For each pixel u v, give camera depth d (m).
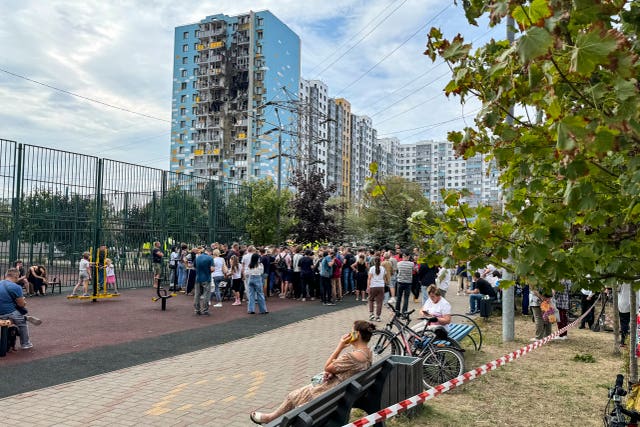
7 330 8.55
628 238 2.93
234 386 7.02
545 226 2.76
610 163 2.78
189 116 108.88
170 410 5.98
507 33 8.30
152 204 21.19
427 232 3.23
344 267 20.23
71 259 20.23
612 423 4.01
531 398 6.71
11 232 16.27
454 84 2.86
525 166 2.90
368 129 159.00
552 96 2.01
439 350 7.21
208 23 106.56
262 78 103.19
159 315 13.48
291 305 16.48
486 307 14.23
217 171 105.44
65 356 8.57
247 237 25.91
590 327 12.99
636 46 2.55
